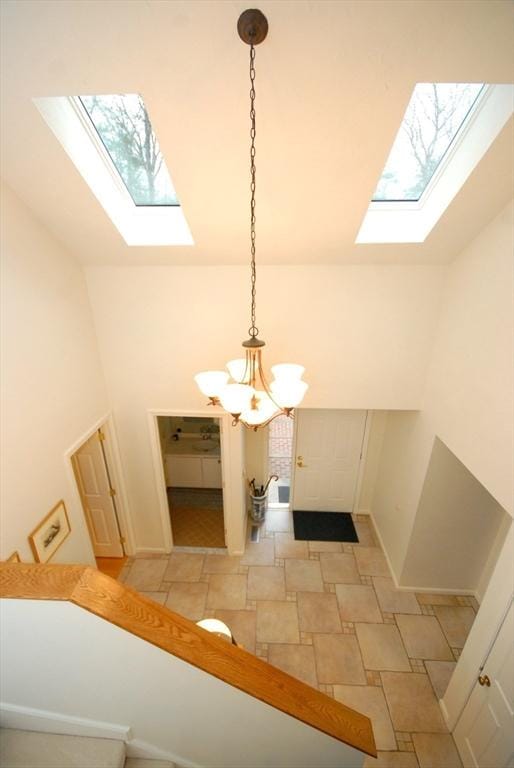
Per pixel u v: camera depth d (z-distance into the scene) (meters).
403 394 3.39
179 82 1.61
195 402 3.55
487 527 3.46
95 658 1.28
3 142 1.93
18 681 1.42
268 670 1.44
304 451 4.71
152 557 4.23
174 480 5.37
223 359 3.34
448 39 1.45
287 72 1.57
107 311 3.20
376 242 2.67
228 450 3.75
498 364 2.27
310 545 4.40
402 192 2.59
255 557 4.21
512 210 2.16
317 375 3.37
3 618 1.24
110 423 3.60
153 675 1.30
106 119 2.11
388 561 4.12
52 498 2.64
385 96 1.67
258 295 3.08
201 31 1.42
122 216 2.64
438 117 2.06
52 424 2.65
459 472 3.22
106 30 1.42
